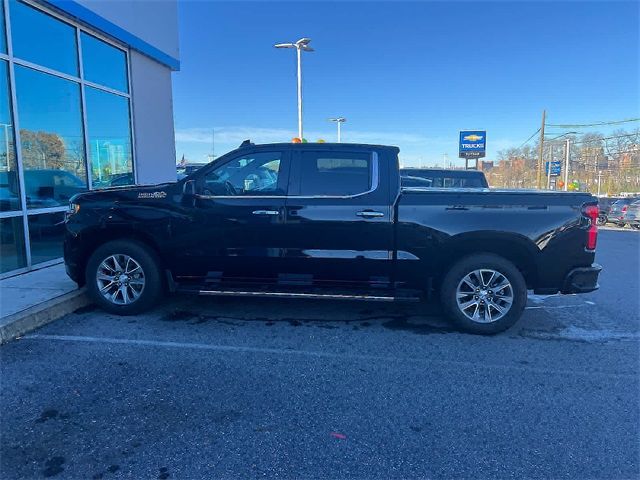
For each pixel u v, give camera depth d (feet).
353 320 17.66
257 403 11.22
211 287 17.21
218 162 16.78
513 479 8.60
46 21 24.66
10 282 19.99
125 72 32.45
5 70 21.90
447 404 11.34
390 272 16.30
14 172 22.44
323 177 16.43
